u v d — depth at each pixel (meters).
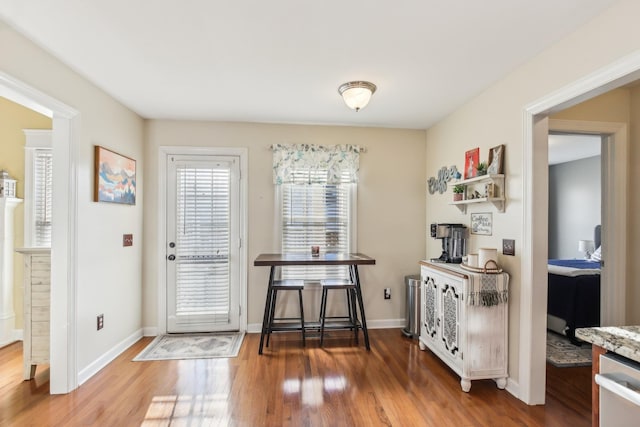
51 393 2.27
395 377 2.54
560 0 1.58
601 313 2.64
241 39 1.95
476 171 2.75
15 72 1.86
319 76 2.44
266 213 3.58
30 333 2.44
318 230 3.65
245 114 3.30
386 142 3.77
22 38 1.90
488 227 2.63
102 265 2.70
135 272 3.27
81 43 1.99
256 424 1.94
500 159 2.44
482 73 2.38
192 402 2.18
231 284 3.55
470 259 2.52
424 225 3.82
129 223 3.15
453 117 3.21
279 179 3.52
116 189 2.87
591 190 5.75
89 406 2.13
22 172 3.20
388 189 3.76
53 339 2.28
